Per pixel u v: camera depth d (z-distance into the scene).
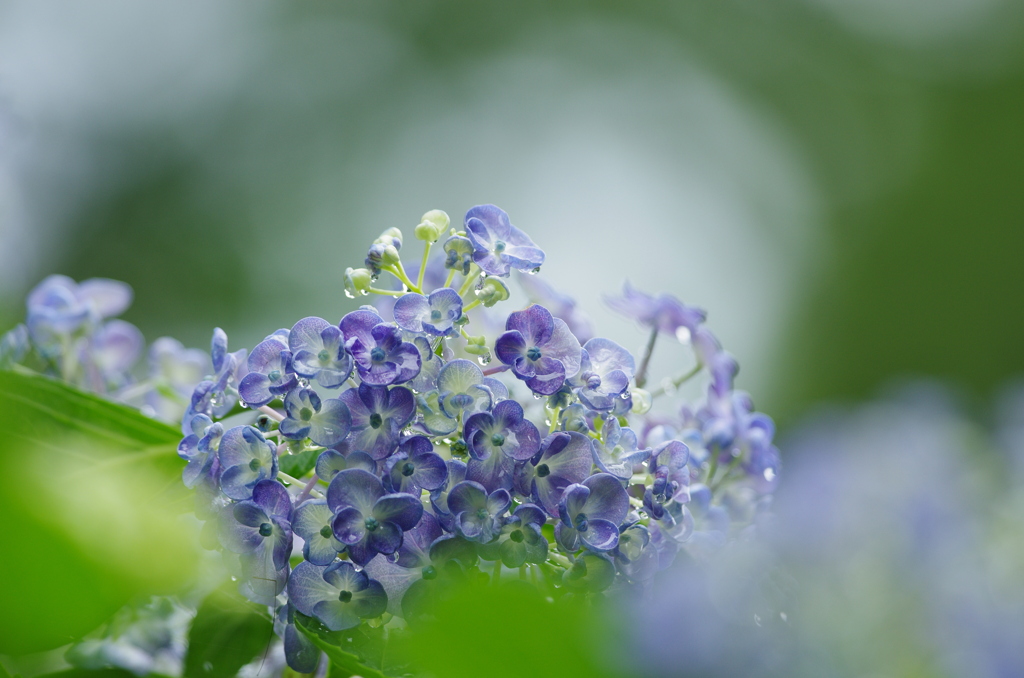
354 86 7.38
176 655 1.07
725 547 1.05
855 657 1.04
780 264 7.84
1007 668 1.08
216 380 1.03
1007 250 7.19
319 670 1.03
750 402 1.12
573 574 1.00
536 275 1.10
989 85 7.88
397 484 0.99
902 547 1.10
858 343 7.20
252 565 1.00
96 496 0.89
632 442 1.03
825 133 8.36
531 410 1.10
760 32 8.91
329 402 1.00
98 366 1.18
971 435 1.24
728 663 0.95
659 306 1.13
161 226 5.79
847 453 1.20
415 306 1.01
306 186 6.73
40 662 1.05
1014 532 1.16
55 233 4.95
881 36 8.49
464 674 0.89
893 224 7.59
